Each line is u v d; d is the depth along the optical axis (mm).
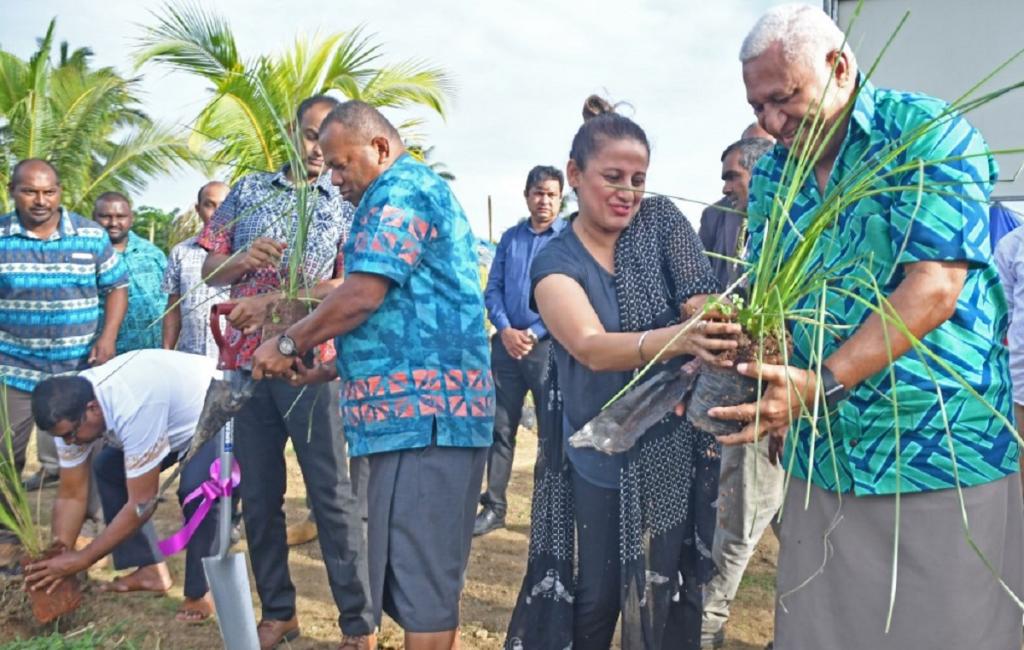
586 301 2504
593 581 2596
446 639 2855
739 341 2051
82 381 3516
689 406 2209
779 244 2215
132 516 3586
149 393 3582
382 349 2830
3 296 4848
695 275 2574
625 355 2285
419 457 2826
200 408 3766
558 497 2611
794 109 2051
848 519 2170
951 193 1811
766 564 4746
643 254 2572
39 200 4852
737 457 3410
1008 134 5324
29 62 17172
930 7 5352
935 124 1976
